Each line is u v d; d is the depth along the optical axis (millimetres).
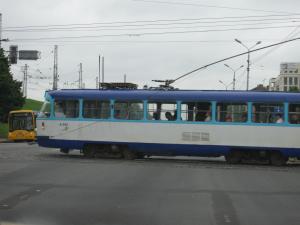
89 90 28375
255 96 26672
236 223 11289
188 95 27172
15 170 20641
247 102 26703
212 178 19312
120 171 20922
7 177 18438
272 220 11695
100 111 28047
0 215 11930
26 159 25844
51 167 21891
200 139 26984
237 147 26688
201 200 14219
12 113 59719
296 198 14867
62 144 28438
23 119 59469
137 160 27141
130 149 27781
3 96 71250
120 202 13703
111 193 15180
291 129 26359
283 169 23734
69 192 15227
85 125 28125
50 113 28656
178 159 29406
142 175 19750
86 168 21750
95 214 12094
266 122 26578
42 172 20031
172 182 17891
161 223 11211
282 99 26469
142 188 16297
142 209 12773
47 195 14648
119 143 27734
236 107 26828
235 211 12695
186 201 14023
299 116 26391
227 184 17703
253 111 26688
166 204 13508
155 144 27391
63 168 21578
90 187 16297
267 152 26703
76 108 28344
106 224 11070
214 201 14094
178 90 27500
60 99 28547
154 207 13055
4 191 15281
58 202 13594
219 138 26844
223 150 26828
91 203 13500
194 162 27016
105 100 27984
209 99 26984
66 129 28359
